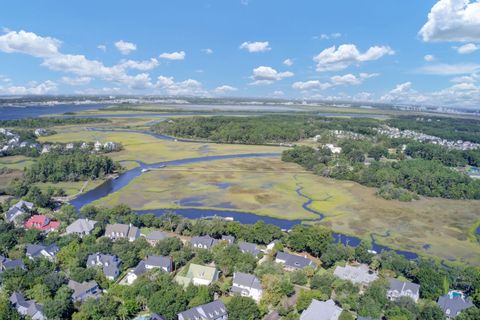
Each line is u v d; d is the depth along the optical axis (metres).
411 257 135.38
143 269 107.44
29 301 87.69
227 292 101.12
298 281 106.38
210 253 116.69
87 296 92.75
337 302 96.25
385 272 113.25
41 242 125.75
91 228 136.62
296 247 129.62
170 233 142.75
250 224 150.75
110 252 116.12
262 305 91.44
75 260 108.00
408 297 94.88
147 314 87.69
